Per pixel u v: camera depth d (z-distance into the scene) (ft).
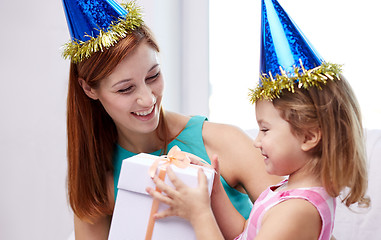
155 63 3.49
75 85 3.84
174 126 4.16
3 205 6.78
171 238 3.12
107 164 4.11
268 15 3.11
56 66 6.35
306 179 3.02
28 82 6.45
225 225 3.57
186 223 3.09
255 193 3.85
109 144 4.10
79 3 3.47
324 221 2.89
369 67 6.22
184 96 7.10
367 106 6.25
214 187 3.53
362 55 6.23
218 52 6.94
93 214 4.00
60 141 6.56
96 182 3.99
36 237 6.82
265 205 3.08
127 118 3.61
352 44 6.24
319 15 6.29
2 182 6.72
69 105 3.92
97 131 4.03
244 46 6.84
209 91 7.06
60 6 6.19
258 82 3.35
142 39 3.44
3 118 6.57
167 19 6.59
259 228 3.06
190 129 4.14
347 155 2.96
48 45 6.31
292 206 2.87
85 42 3.49
